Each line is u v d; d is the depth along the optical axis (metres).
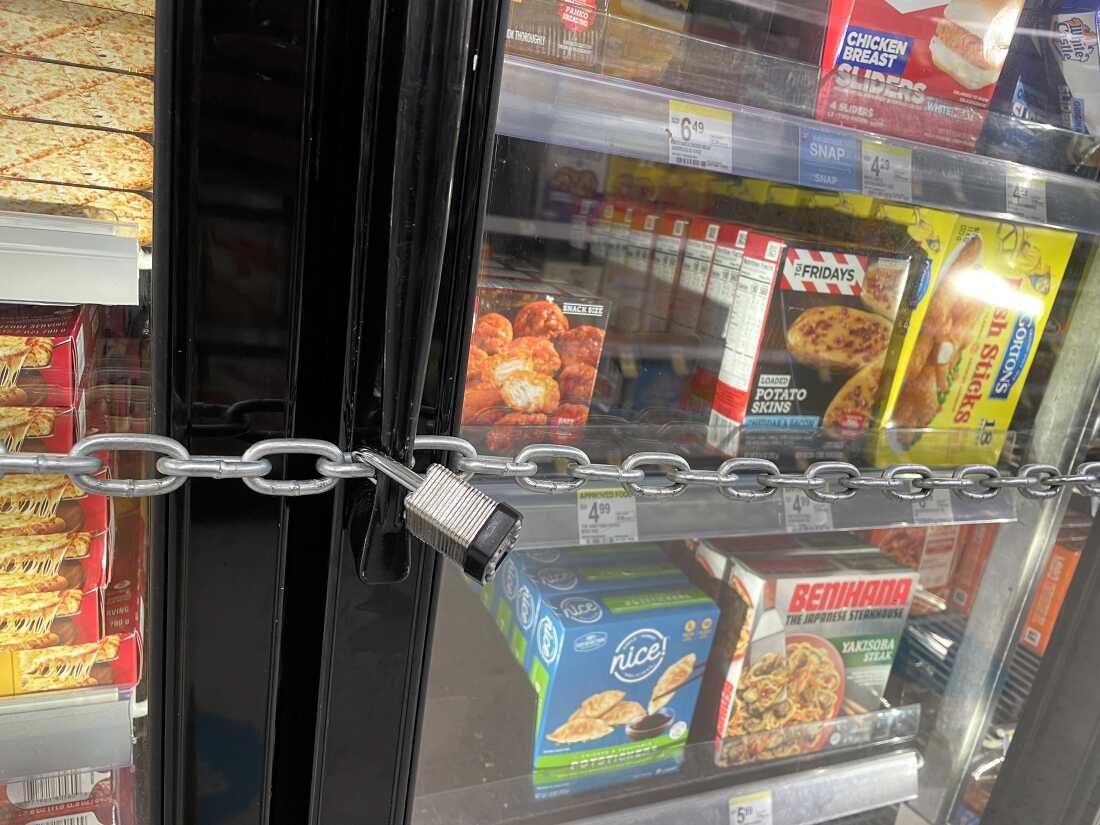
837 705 1.21
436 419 0.59
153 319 0.52
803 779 1.14
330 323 0.57
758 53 0.85
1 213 0.59
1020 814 1.20
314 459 0.59
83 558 0.63
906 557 1.32
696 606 1.08
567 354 0.94
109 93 0.62
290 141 0.50
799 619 1.14
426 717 1.11
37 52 0.60
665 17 0.89
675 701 1.10
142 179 0.65
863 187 0.85
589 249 1.12
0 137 0.61
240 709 0.61
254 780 0.64
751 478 0.94
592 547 1.17
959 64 0.94
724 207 1.18
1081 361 1.13
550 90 0.70
